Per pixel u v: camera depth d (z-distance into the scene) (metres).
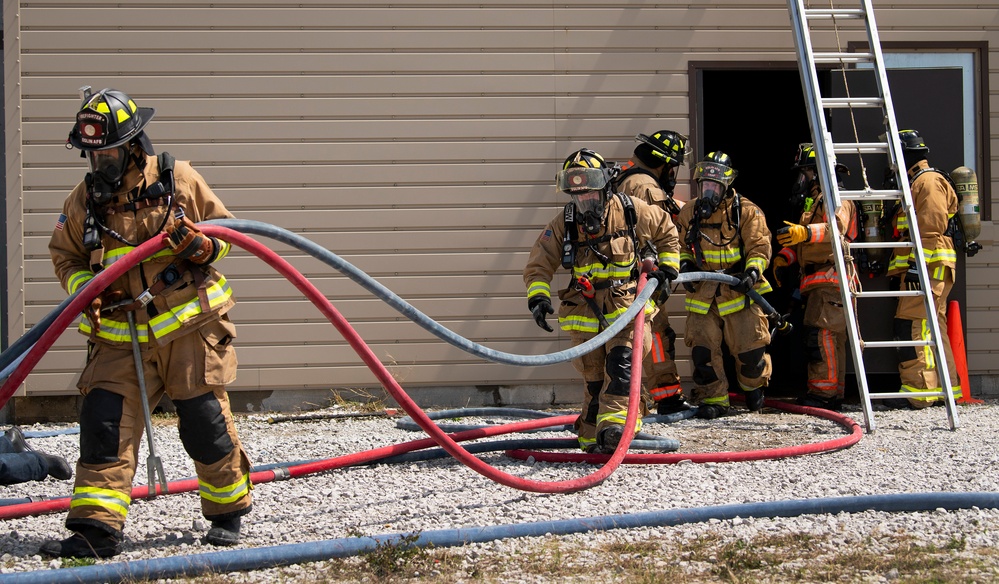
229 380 8.45
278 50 16.36
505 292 16.58
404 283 16.45
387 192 16.47
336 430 14.66
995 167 17.28
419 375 16.42
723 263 15.39
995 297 17.20
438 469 11.63
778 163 23.72
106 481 8.00
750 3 16.91
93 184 8.16
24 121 16.00
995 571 7.21
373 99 16.47
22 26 16.02
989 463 11.04
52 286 16.02
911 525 8.49
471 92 16.56
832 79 16.73
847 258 14.31
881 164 16.53
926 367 15.78
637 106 16.75
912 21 17.12
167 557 7.61
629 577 7.31
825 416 14.80
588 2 16.69
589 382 12.17
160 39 16.22
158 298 8.12
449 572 7.50
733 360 18.22
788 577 7.21
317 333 16.31
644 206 12.20
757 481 10.51
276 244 16.28
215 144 16.28
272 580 7.42
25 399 15.96
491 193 16.58
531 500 9.84
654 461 11.49
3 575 7.04
